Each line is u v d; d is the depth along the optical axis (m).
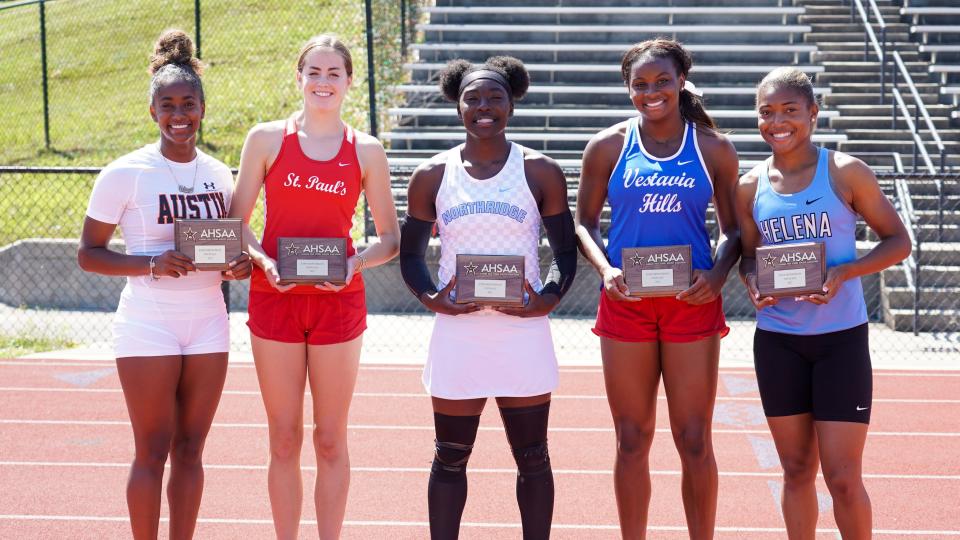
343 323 4.08
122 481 5.61
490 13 15.22
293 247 3.89
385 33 15.57
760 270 3.77
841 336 3.80
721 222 4.10
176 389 3.98
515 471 5.79
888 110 13.24
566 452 6.16
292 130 4.06
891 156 12.41
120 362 3.86
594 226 4.13
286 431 4.09
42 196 12.57
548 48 14.47
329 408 4.12
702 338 3.93
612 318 4.00
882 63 13.05
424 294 3.95
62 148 14.26
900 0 15.83
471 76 3.91
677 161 3.92
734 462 5.94
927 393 7.51
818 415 3.82
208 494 5.40
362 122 13.72
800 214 3.84
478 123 3.86
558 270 3.96
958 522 5.05
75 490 5.46
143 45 17.33
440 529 3.99
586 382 7.81
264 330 4.05
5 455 6.05
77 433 6.51
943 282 9.86
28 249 10.44
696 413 3.96
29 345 9.02
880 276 9.99
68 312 10.27
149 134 14.56
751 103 13.72
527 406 3.96
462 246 3.93
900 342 9.14
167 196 3.93
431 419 6.86
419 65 14.14
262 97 14.75
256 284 4.09
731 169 4.00
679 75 3.95
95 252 3.84
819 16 15.36
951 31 14.70
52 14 19.14
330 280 3.90
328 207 4.07
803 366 3.88
